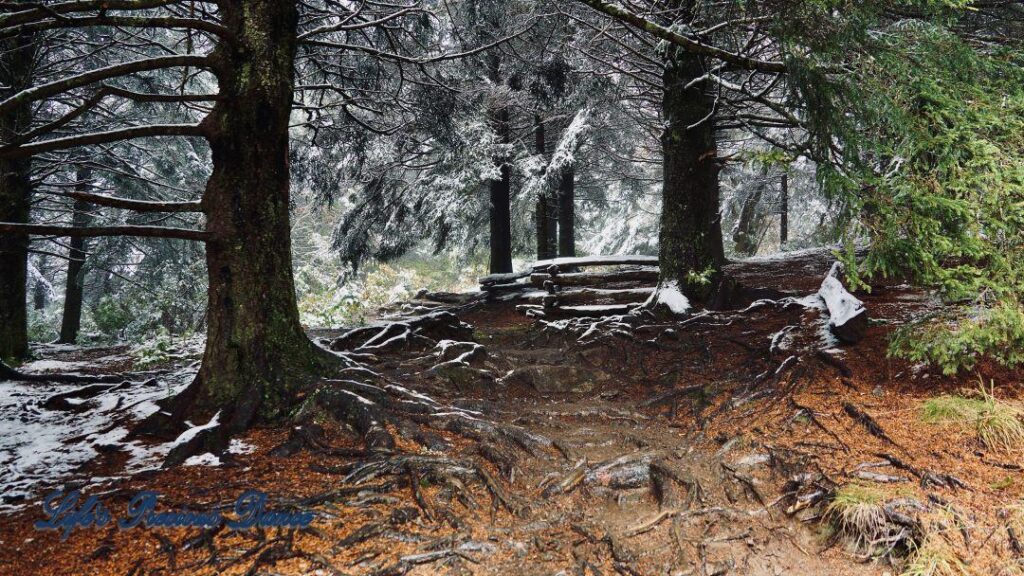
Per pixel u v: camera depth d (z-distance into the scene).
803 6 4.86
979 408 4.59
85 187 15.27
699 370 6.65
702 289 8.83
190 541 3.29
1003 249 4.62
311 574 3.08
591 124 14.49
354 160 13.80
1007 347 4.79
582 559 3.36
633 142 18.09
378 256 16.97
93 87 10.40
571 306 10.70
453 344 6.88
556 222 19.73
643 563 3.38
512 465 4.29
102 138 4.89
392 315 13.19
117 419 5.42
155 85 11.86
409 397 5.31
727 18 6.86
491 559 3.32
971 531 3.33
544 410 5.62
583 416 5.54
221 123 5.18
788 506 3.86
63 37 10.02
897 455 4.22
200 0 7.53
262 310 5.28
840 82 4.84
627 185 20.77
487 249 21.02
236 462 4.30
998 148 4.48
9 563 3.12
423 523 3.59
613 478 4.16
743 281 11.38
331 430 4.78
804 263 12.94
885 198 4.72
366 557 3.22
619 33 11.40
